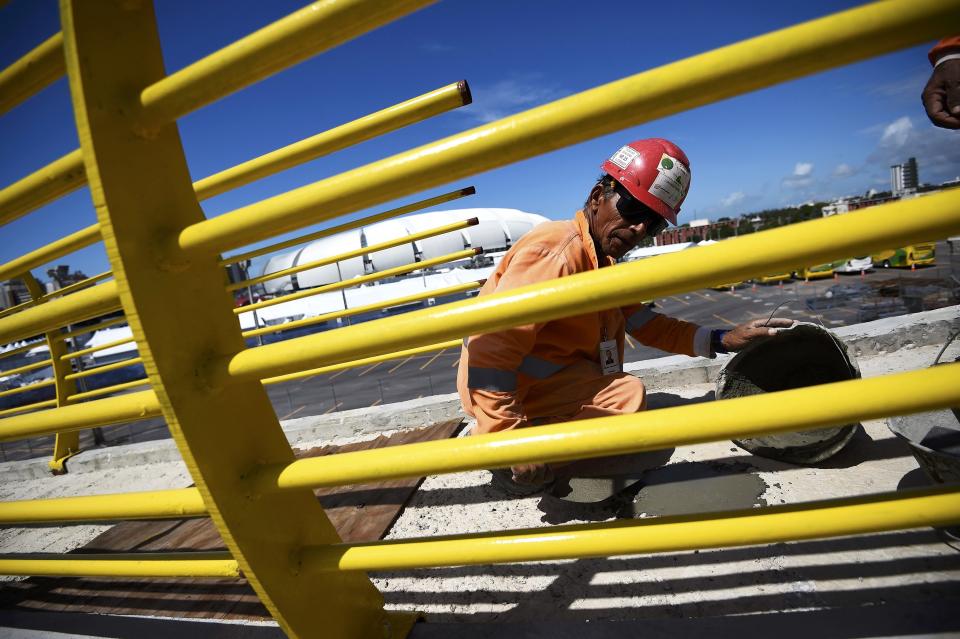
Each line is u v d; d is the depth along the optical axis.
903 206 0.44
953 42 1.69
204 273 0.70
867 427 1.75
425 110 0.90
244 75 0.56
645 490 1.57
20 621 1.27
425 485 2.01
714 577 1.14
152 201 0.63
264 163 1.12
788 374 1.82
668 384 2.62
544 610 1.14
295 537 0.82
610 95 0.47
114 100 0.60
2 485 3.95
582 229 1.53
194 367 0.67
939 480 1.08
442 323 0.56
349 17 0.51
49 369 21.45
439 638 0.93
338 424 3.13
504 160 0.53
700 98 0.46
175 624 1.12
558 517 1.57
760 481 1.50
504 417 1.33
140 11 0.63
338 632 0.88
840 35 0.41
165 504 0.77
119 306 0.73
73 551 2.06
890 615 0.74
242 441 0.74
